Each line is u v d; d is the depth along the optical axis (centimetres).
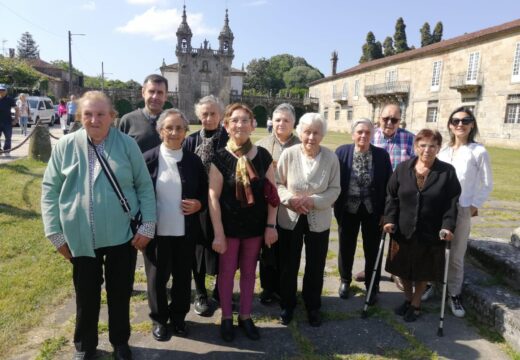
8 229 560
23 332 330
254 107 6544
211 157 382
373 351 326
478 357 320
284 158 375
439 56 3659
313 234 367
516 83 2814
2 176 860
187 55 5997
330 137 3675
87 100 271
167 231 325
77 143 278
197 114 404
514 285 405
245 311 349
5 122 1222
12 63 4150
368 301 387
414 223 365
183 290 338
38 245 520
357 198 412
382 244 391
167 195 325
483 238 521
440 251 366
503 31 2878
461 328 367
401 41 7106
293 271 367
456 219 359
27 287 402
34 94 3722
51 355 301
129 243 294
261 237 349
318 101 6619
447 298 422
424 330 362
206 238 357
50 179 279
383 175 411
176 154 334
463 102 3359
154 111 427
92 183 276
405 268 372
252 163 333
